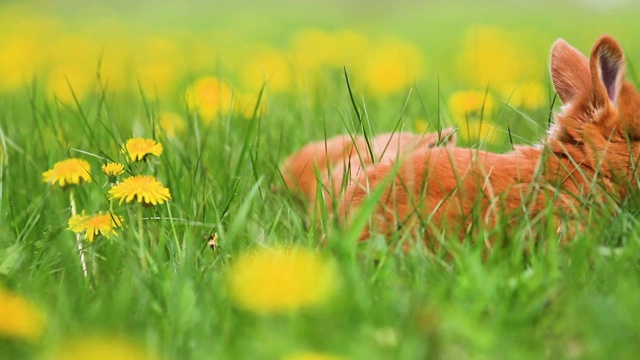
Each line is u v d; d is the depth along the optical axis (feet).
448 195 16.71
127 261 15.89
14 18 75.31
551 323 13.32
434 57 50.57
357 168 20.27
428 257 15.42
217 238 17.33
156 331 13.05
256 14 83.46
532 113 27.25
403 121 26.68
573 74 19.03
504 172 17.42
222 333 12.90
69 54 50.37
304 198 21.33
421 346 12.13
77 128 26.78
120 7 89.76
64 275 15.48
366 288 13.91
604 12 77.92
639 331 12.57
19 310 12.63
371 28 70.33
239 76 41.42
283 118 26.66
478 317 13.32
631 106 18.03
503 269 14.65
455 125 23.35
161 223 17.72
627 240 16.33
